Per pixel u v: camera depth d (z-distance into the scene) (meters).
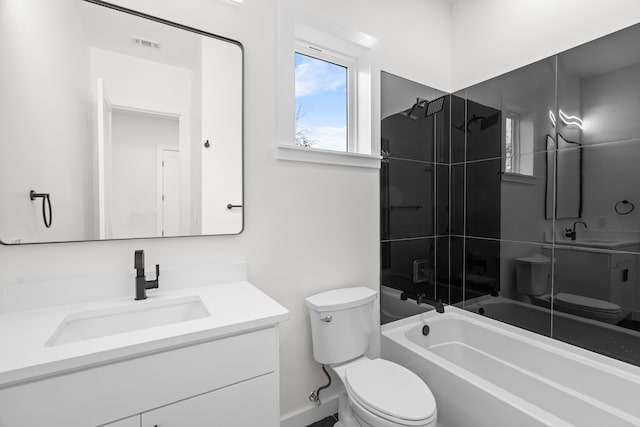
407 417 1.08
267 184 1.51
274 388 0.99
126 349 0.75
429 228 2.17
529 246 1.81
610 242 1.49
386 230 1.96
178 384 0.83
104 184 1.14
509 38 1.92
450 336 2.13
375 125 1.86
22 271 1.02
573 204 1.62
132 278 1.17
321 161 1.66
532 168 1.79
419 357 1.63
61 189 1.07
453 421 1.45
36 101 1.03
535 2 1.79
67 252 1.09
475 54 2.12
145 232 1.21
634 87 1.41
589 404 1.40
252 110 1.46
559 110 1.67
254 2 1.46
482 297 2.08
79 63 1.10
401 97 2.01
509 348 1.82
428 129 2.15
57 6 1.06
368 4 1.86
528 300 1.82
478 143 2.09
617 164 1.46
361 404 1.20
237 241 1.43
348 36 1.74
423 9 2.13
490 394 1.28
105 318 1.03
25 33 1.02
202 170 1.33
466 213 2.18
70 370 0.70
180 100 1.28
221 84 1.37
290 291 1.59
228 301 1.10
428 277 2.16
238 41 1.41
